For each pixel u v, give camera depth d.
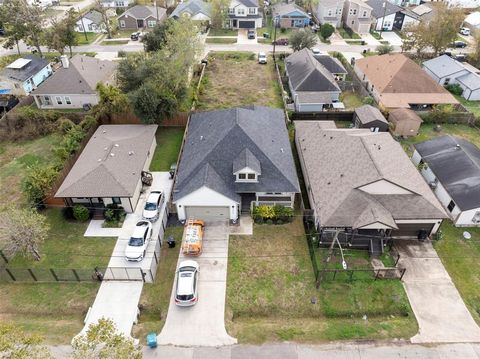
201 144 37.94
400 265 29.98
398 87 53.19
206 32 84.44
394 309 26.89
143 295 27.84
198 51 54.56
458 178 34.97
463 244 31.95
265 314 26.83
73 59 55.88
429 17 84.94
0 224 29.00
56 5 107.94
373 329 25.30
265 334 25.03
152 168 40.47
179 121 47.16
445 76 59.41
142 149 39.84
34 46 73.69
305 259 30.59
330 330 25.22
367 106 48.38
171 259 30.55
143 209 35.06
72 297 27.77
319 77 53.91
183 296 26.55
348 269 29.47
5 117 47.31
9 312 26.84
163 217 33.41
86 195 33.47
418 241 32.16
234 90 58.97
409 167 35.44
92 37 82.81
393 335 24.95
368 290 28.12
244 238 32.38
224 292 27.95
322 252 31.14
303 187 38.31
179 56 50.41
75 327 25.56
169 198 36.22
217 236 32.50
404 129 46.31
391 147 37.25
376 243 31.03
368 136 37.31
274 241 32.12
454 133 47.94
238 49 75.75
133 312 26.62
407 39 72.31
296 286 28.45
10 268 29.91
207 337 24.92
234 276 29.12
